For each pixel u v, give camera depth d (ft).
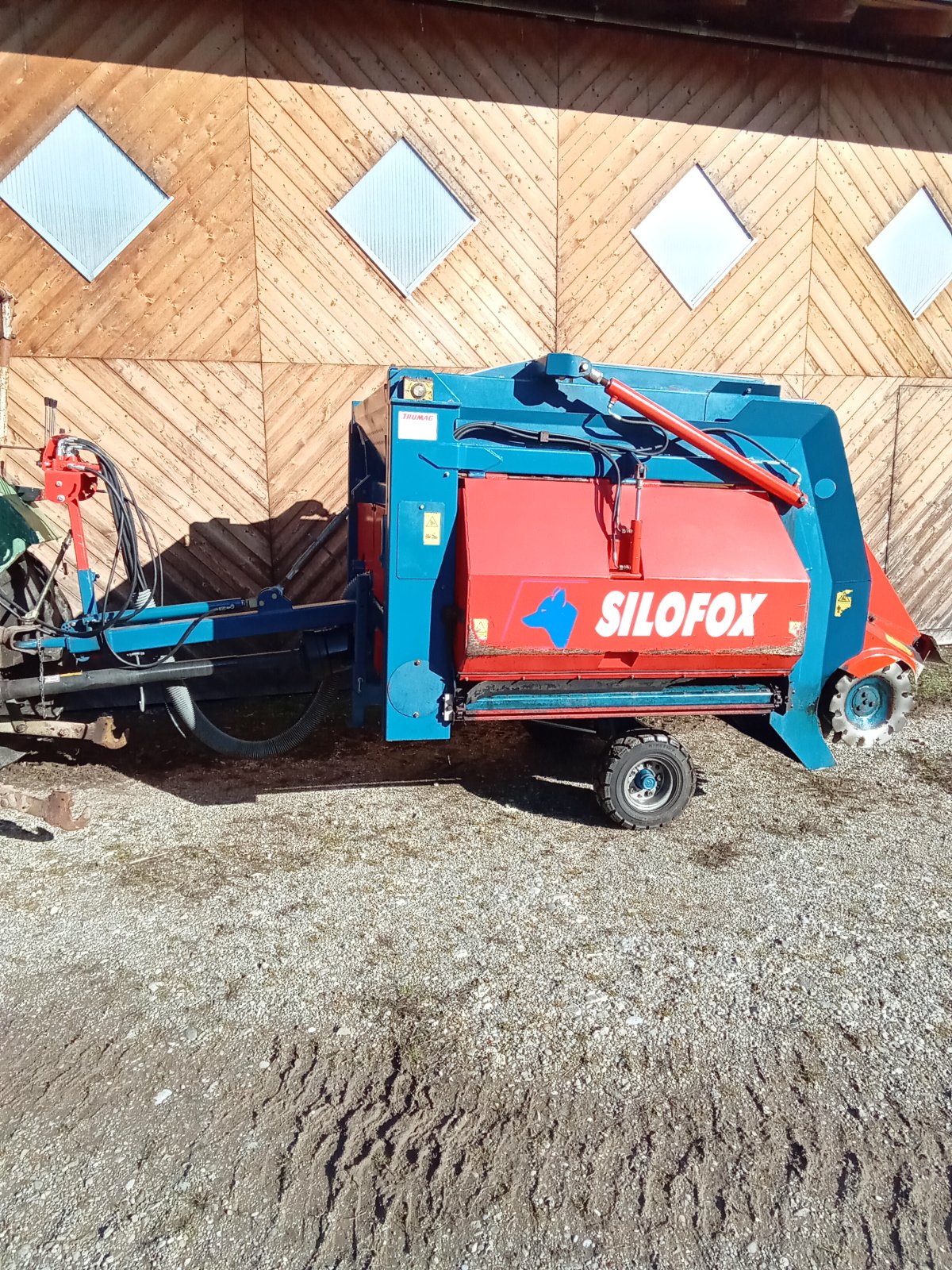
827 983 10.35
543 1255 6.82
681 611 13.15
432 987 10.14
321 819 14.66
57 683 14.07
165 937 11.06
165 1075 8.67
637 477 13.30
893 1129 8.15
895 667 17.67
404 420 12.27
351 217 20.51
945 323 25.13
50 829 14.03
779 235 23.30
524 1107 8.32
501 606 12.39
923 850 13.89
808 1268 6.78
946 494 26.23
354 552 17.16
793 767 17.44
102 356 19.76
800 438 14.29
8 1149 7.71
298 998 9.91
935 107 23.71
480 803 15.43
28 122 18.58
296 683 21.20
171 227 19.61
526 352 22.24
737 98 22.18
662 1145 7.89
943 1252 6.93
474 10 20.20
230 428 20.68
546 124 21.16
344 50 19.76
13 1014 9.52
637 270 22.50
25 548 15.26
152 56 18.88
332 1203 7.23
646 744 13.94
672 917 11.78
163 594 20.94
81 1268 6.62
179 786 15.94
